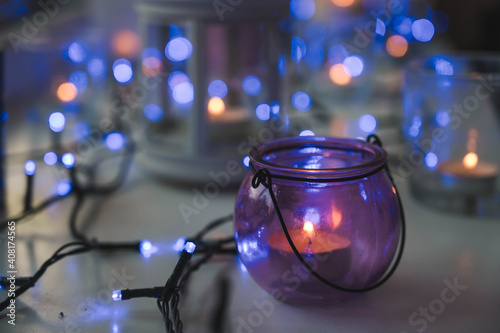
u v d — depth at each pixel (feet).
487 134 1.75
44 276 1.46
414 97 1.78
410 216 1.71
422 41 2.72
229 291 1.40
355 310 1.34
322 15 2.82
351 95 2.52
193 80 1.74
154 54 1.85
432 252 1.54
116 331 1.29
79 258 1.53
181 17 1.71
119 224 1.67
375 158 1.28
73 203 1.80
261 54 1.83
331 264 1.27
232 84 1.99
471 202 1.70
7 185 1.90
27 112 2.31
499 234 1.62
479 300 1.37
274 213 1.27
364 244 1.27
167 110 1.92
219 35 1.94
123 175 1.98
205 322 1.31
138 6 1.82
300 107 2.22
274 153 1.38
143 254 1.55
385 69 2.67
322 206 1.27
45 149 2.10
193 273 1.47
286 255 1.27
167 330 1.23
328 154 1.39
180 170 1.80
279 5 1.73
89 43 2.37
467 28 3.23
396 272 1.46
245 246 1.31
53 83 2.30
